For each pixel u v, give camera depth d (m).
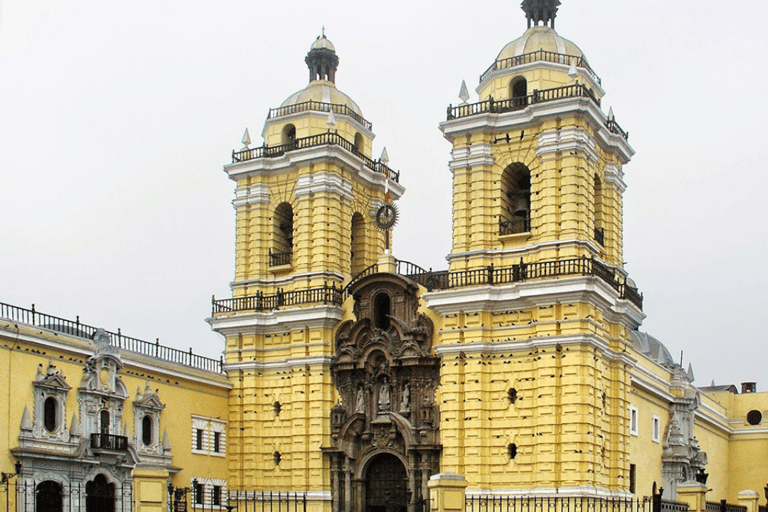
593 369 54.00
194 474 59.84
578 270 54.47
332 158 64.44
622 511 54.22
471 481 55.06
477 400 55.81
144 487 44.88
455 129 59.34
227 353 64.81
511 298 55.78
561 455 53.00
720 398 94.38
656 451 67.38
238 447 63.22
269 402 63.41
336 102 68.19
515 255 57.28
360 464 59.94
